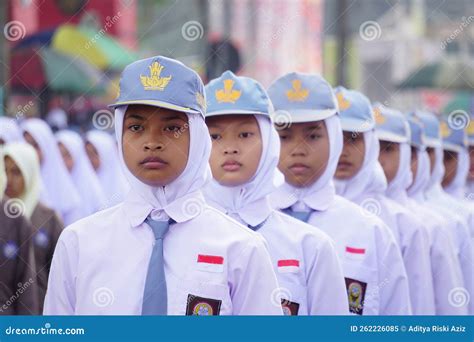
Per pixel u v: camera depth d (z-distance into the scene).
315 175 8.87
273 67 18.34
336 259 7.93
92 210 13.12
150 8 19.39
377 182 10.05
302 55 18.67
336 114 8.84
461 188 13.96
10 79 18.44
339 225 8.92
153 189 6.60
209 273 6.47
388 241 9.00
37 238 9.36
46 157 12.38
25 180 9.95
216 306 6.44
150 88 6.42
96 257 6.58
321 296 7.85
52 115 18.70
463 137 13.79
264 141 7.86
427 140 12.53
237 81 7.80
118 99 6.59
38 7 19.00
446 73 21.27
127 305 6.48
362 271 8.83
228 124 7.80
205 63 18.08
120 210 6.75
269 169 7.91
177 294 6.46
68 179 12.53
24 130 12.38
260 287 6.53
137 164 6.50
